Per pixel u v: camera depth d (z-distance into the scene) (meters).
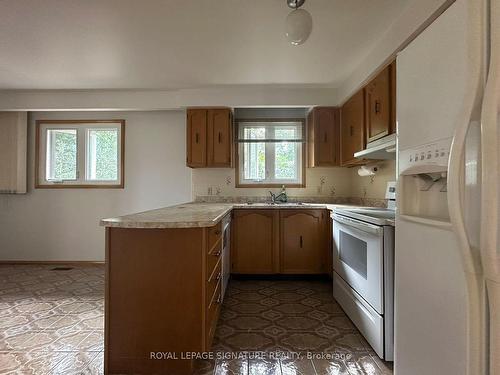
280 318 2.36
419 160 0.99
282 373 1.65
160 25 2.14
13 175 3.93
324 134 3.54
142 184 4.12
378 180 3.13
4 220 4.12
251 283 3.29
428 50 0.95
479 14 0.69
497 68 0.64
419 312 1.00
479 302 0.70
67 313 2.43
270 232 3.34
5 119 3.92
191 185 4.02
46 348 1.89
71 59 2.71
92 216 4.12
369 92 2.66
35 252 4.12
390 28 2.18
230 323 2.26
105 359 1.63
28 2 1.86
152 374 1.62
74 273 3.64
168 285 1.64
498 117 0.64
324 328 2.19
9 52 2.57
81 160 4.13
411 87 1.05
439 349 0.89
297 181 3.96
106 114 4.12
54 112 4.10
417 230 1.01
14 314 2.42
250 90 3.50
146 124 4.11
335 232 2.72
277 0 1.84
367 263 1.94
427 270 0.95
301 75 3.08
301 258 3.34
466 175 0.73
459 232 0.71
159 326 1.63
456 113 0.81
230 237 3.25
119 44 2.43
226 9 1.94
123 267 1.64
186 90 3.53
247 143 3.97
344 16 2.03
